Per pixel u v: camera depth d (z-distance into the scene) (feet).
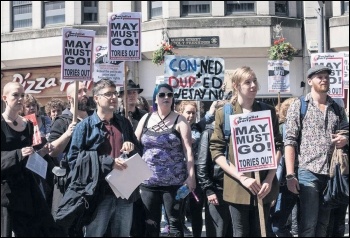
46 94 68.64
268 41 63.10
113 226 20.65
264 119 19.80
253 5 64.69
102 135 19.99
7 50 70.13
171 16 64.44
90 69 25.98
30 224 19.71
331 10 64.18
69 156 19.93
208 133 22.09
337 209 22.38
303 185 20.56
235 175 19.71
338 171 20.35
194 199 25.50
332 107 20.88
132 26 28.32
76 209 19.30
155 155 21.90
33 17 69.15
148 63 65.51
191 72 30.83
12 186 19.27
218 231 22.53
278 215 24.53
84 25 67.10
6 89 19.67
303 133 20.71
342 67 32.76
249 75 19.97
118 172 19.61
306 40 64.23
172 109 22.79
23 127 19.89
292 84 64.28
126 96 26.94
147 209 22.04
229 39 63.52
